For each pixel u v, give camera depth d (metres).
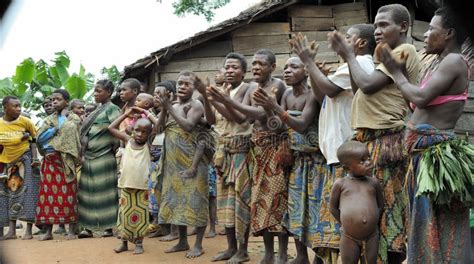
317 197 4.25
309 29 9.97
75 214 7.16
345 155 3.51
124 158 5.87
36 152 7.58
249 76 10.09
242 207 5.01
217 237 6.80
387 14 3.64
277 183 4.55
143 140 5.88
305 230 4.31
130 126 6.52
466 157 3.05
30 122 7.47
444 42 3.17
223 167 5.17
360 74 3.48
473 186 3.02
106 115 7.08
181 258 5.50
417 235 3.19
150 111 6.68
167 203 5.59
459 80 3.11
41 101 15.23
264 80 4.91
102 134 7.07
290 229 4.44
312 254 5.65
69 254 5.91
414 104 3.13
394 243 3.53
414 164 3.23
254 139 4.68
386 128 3.56
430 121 3.16
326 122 4.02
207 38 9.67
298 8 9.98
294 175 4.44
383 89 3.55
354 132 3.80
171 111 5.41
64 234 7.67
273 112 4.52
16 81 14.99
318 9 9.99
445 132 3.13
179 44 9.58
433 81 3.08
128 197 5.84
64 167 7.13
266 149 4.60
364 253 3.53
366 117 3.61
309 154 4.32
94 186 7.09
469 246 3.11
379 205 3.57
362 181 3.56
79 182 7.19
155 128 5.79
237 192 5.00
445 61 3.10
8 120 7.32
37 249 6.27
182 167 5.55
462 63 3.10
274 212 4.56
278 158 4.53
